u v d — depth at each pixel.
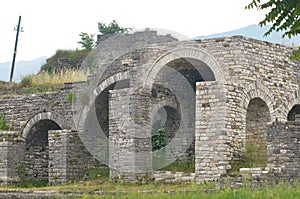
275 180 32.38
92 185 38.16
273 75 39.00
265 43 38.94
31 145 45.59
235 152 35.84
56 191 35.75
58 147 42.44
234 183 32.66
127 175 38.09
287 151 32.97
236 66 37.72
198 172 35.66
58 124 44.69
